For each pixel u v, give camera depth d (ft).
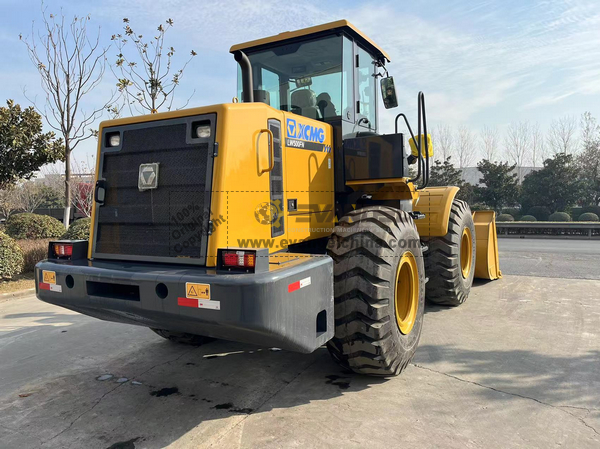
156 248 9.56
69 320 18.02
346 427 8.81
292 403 10.00
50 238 35.42
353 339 10.14
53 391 11.14
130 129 9.98
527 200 79.82
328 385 10.91
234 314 7.36
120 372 12.26
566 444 8.05
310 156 11.54
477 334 14.47
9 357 13.69
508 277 24.40
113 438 8.82
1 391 11.24
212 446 8.33
